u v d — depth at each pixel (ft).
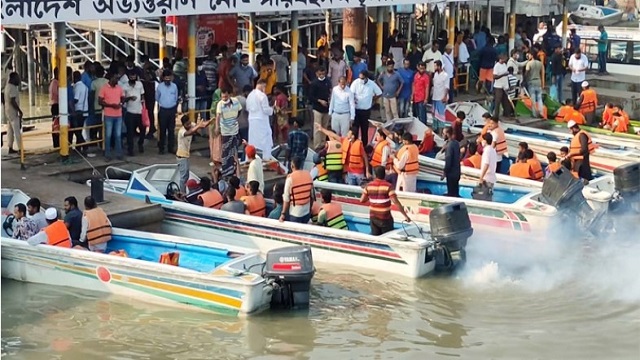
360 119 76.13
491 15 130.00
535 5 118.21
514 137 83.46
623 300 51.39
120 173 65.82
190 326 47.37
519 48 103.40
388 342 45.91
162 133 71.97
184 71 78.18
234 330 46.93
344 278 54.29
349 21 100.27
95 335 46.19
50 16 59.36
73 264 51.49
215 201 60.49
